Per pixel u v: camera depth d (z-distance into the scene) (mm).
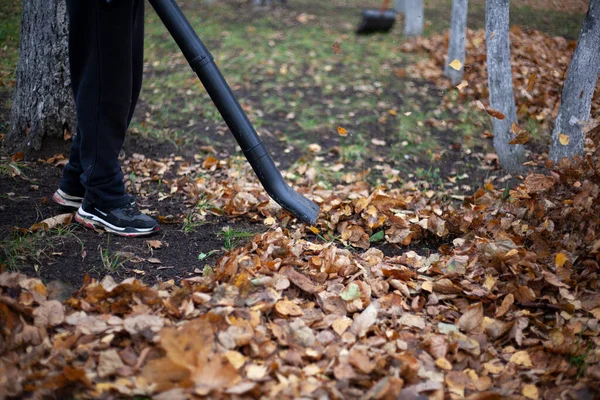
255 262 2471
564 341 2178
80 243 2658
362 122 5047
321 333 2119
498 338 2244
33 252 2518
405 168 4270
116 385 1766
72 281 2359
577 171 2918
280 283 2330
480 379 1990
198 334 1878
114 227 2783
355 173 4152
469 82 5723
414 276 2545
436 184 4012
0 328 1942
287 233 2934
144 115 4762
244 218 3188
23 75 3586
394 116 5176
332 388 1807
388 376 1893
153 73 5809
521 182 3822
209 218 3158
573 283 2473
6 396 1707
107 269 2486
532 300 2377
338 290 2387
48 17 3477
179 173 3836
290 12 9383
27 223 2811
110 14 2393
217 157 4238
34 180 3311
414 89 5789
